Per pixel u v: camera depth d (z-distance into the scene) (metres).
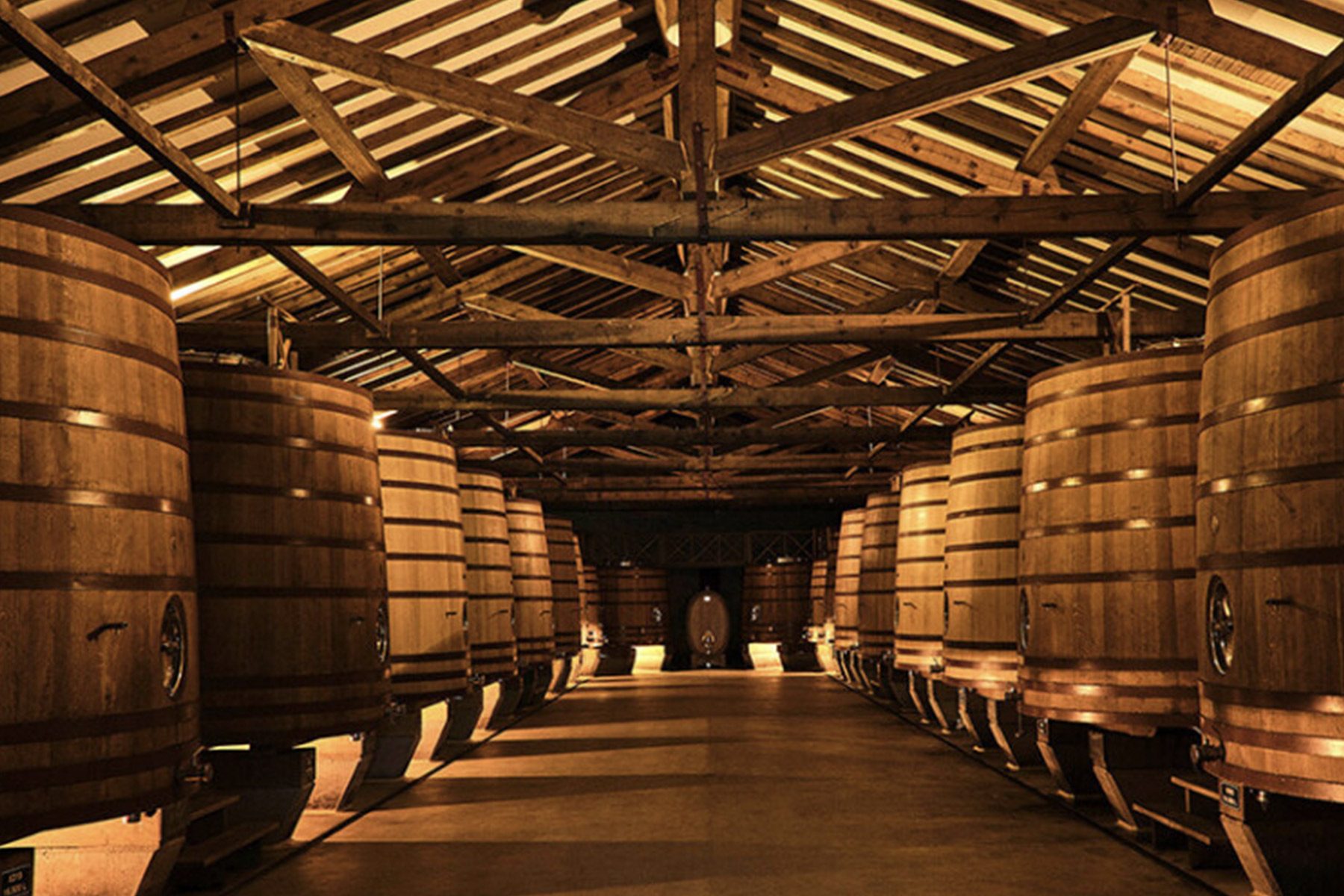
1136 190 9.62
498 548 13.55
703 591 30.25
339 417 7.58
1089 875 6.40
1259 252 5.01
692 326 11.75
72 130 7.16
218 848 6.12
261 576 7.07
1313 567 4.66
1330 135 7.70
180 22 6.88
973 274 13.06
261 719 6.99
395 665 10.00
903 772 10.47
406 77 7.43
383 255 11.96
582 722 15.45
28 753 4.34
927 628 12.25
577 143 7.73
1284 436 4.80
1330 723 4.59
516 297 15.09
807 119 7.76
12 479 4.38
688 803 8.95
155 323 5.08
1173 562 6.85
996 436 9.95
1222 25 6.96
